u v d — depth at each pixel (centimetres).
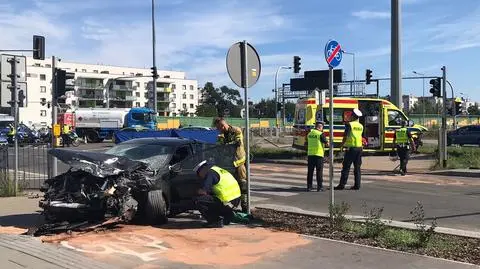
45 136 4803
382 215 1038
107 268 617
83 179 847
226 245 745
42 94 13162
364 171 2028
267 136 5344
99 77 14162
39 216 993
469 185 1562
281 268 630
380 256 677
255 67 954
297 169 2094
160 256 684
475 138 4069
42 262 636
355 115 1442
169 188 948
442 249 709
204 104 15650
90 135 5147
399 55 3073
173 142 1012
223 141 1052
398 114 2703
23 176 1609
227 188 893
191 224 920
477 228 909
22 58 1363
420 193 1377
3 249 700
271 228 866
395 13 3059
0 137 4512
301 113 2562
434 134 5303
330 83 889
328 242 755
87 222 853
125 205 848
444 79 2141
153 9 3962
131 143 1036
